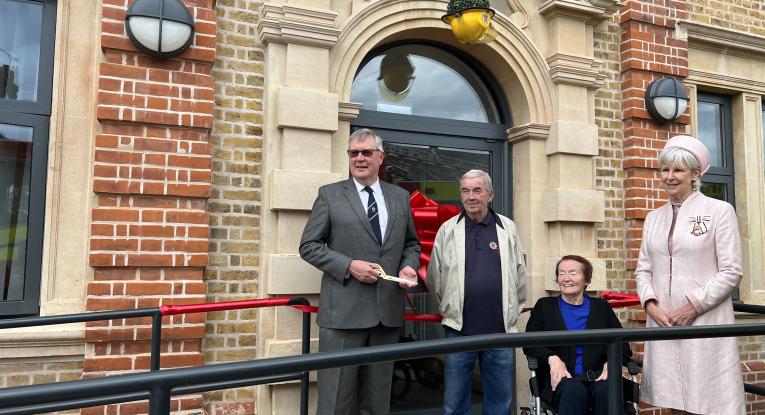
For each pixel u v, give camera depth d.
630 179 4.64
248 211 3.55
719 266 2.53
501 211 4.55
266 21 3.54
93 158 3.25
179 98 3.33
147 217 3.22
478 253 3.15
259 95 3.64
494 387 3.15
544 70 4.41
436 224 3.76
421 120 4.31
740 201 5.27
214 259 3.45
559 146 4.31
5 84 3.32
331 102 3.62
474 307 3.08
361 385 2.92
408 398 4.13
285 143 3.53
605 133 4.65
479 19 3.19
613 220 4.62
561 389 2.87
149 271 3.22
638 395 2.78
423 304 4.26
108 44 3.20
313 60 3.64
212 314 3.42
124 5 3.26
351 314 2.78
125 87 3.23
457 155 4.46
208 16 3.43
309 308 3.16
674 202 2.73
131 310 2.78
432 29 4.11
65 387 1.11
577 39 4.48
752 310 3.09
